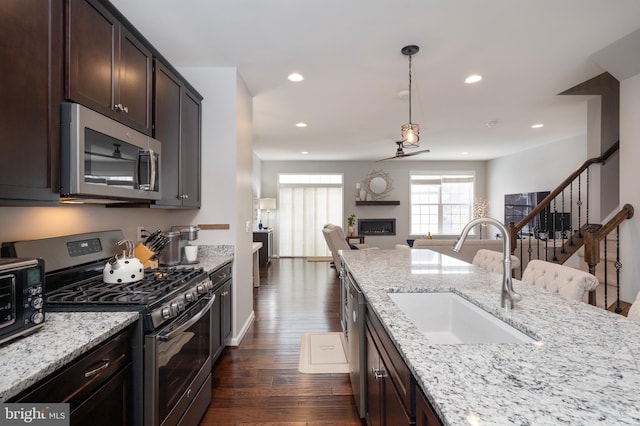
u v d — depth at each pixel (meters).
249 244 3.64
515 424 0.58
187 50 2.73
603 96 3.98
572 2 2.09
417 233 8.94
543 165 6.71
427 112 4.50
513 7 2.14
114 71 1.74
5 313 1.02
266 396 2.28
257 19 2.27
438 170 8.86
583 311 1.26
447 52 2.75
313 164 8.83
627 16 2.25
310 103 4.08
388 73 3.18
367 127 5.29
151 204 2.19
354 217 8.76
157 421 1.42
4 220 1.50
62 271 1.71
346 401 2.22
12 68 1.15
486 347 0.94
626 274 3.12
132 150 1.82
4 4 1.11
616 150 3.96
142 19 2.27
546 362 0.83
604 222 4.09
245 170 3.46
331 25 2.35
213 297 2.08
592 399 0.66
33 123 1.24
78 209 1.95
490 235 8.55
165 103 2.33
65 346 1.04
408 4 2.11
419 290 1.70
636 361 0.84
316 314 4.02
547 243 4.36
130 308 1.40
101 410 1.18
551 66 3.03
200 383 1.97
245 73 3.18
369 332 1.70
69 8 1.41
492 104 4.18
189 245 2.87
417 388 0.89
